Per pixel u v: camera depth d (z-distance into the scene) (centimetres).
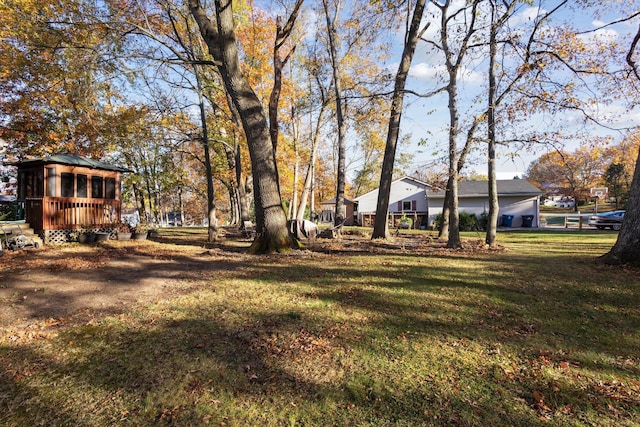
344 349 328
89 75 988
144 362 308
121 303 494
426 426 218
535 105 877
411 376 278
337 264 754
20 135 1518
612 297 466
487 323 389
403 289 530
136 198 2964
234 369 294
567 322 390
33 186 1230
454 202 1042
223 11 854
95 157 1605
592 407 235
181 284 604
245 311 443
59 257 891
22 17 1099
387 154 1259
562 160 1038
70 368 301
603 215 2167
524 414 229
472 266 700
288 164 2269
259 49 1666
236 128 1432
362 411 235
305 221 1424
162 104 1247
